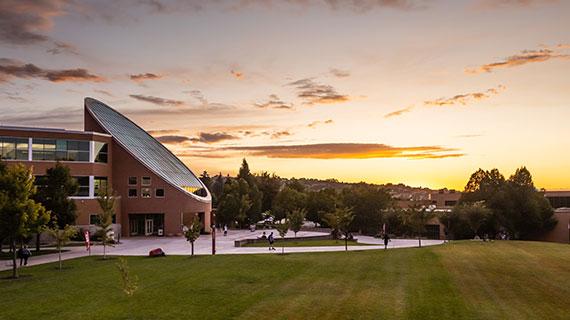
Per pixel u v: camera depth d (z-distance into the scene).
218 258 43.38
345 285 30.30
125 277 25.39
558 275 32.91
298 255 44.69
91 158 73.00
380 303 25.52
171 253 49.50
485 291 28.12
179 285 30.84
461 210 85.75
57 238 40.28
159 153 97.31
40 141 69.31
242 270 36.19
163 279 33.09
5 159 66.62
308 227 100.56
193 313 24.08
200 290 29.25
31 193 37.91
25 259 41.72
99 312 24.38
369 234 96.94
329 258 42.03
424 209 66.69
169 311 24.45
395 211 93.62
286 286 30.23
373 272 34.59
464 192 114.56
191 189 90.38
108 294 28.52
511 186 92.50
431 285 29.81
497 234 84.62
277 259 41.50
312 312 24.02
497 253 43.59
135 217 82.06
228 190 113.50
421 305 24.95
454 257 40.97
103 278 33.97
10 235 35.69
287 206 114.38
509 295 27.17
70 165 71.06
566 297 26.77
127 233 78.94
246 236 78.62
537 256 41.66
